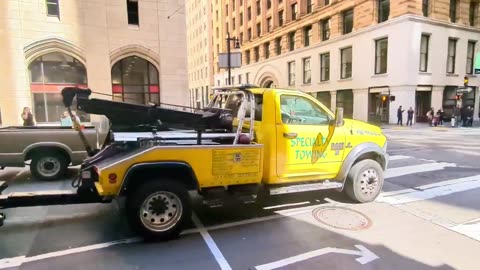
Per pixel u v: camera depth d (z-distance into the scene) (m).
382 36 26.67
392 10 25.95
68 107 4.98
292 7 37.97
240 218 5.31
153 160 4.33
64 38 15.40
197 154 4.51
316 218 5.28
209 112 5.89
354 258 3.95
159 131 5.43
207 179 4.60
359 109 29.39
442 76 26.81
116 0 16.28
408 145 14.12
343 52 31.27
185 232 4.75
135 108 4.86
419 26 24.97
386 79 26.56
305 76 36.62
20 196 4.68
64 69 15.79
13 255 4.04
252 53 47.16
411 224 5.01
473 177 8.03
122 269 3.71
